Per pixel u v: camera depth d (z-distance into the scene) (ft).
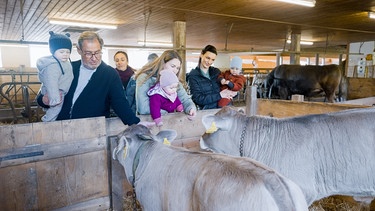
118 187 7.02
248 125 5.89
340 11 22.33
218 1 18.95
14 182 5.65
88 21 26.43
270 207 3.18
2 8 20.84
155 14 23.20
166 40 41.93
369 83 19.49
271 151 5.61
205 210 3.52
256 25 28.91
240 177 3.42
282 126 5.72
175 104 7.63
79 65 6.45
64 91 6.15
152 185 4.47
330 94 22.07
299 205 3.33
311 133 5.51
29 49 47.75
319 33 34.63
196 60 73.41
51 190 6.07
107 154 6.81
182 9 21.38
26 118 16.94
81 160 6.35
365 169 5.39
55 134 5.98
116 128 7.07
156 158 4.67
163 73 6.94
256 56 76.59
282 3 19.44
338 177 5.45
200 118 8.36
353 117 5.55
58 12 22.45
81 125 6.26
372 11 22.21
